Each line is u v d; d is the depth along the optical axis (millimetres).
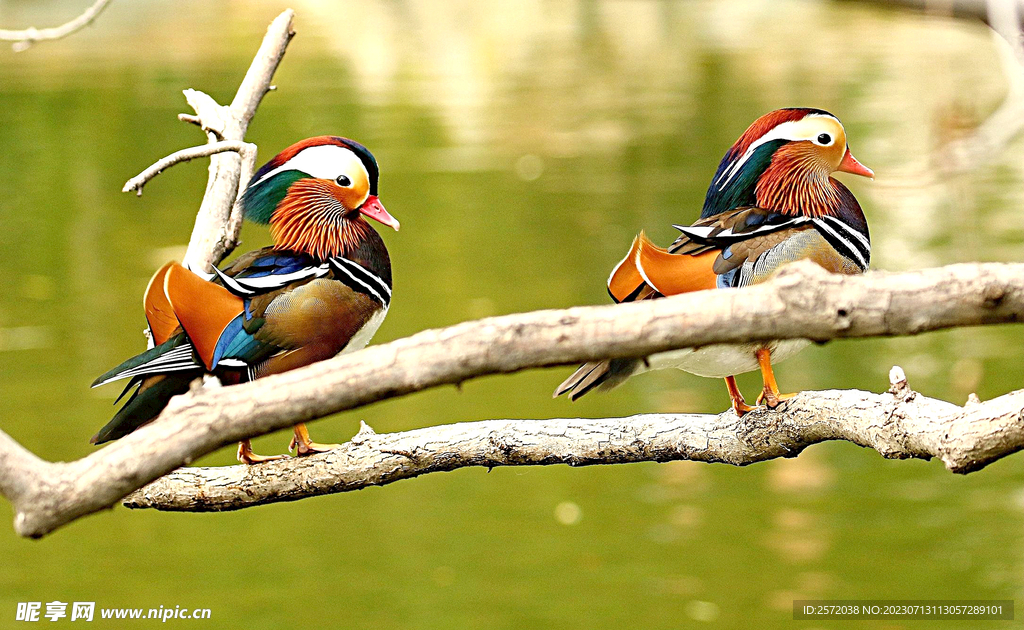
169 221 22766
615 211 22156
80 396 14602
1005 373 14820
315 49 40344
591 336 2596
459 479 13891
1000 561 11078
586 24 45188
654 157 25547
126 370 4535
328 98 32156
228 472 4609
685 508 12656
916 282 2525
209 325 4621
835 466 13656
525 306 17609
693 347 2613
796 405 4203
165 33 41031
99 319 17469
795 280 2551
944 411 3688
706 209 5383
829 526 11984
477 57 38375
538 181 24328
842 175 21344
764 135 5242
